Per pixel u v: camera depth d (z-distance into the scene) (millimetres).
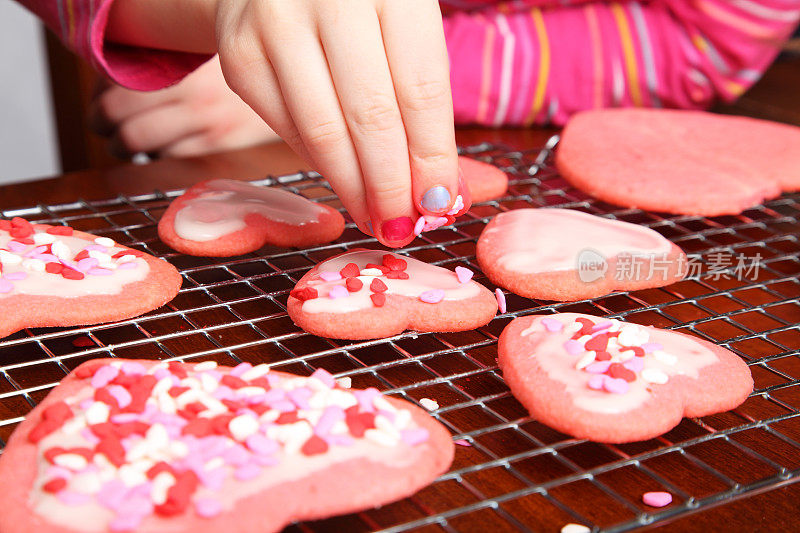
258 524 453
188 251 585
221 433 470
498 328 549
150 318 530
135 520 448
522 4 806
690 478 485
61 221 597
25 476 463
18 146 1280
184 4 577
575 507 472
